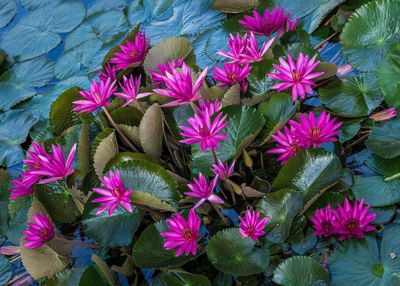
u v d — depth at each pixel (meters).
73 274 2.06
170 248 1.92
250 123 2.12
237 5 2.64
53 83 2.76
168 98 2.26
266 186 2.08
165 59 2.43
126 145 2.28
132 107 2.23
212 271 2.01
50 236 2.05
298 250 1.97
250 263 1.95
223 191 2.14
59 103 2.35
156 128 2.14
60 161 2.09
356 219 1.91
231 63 2.24
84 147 2.18
